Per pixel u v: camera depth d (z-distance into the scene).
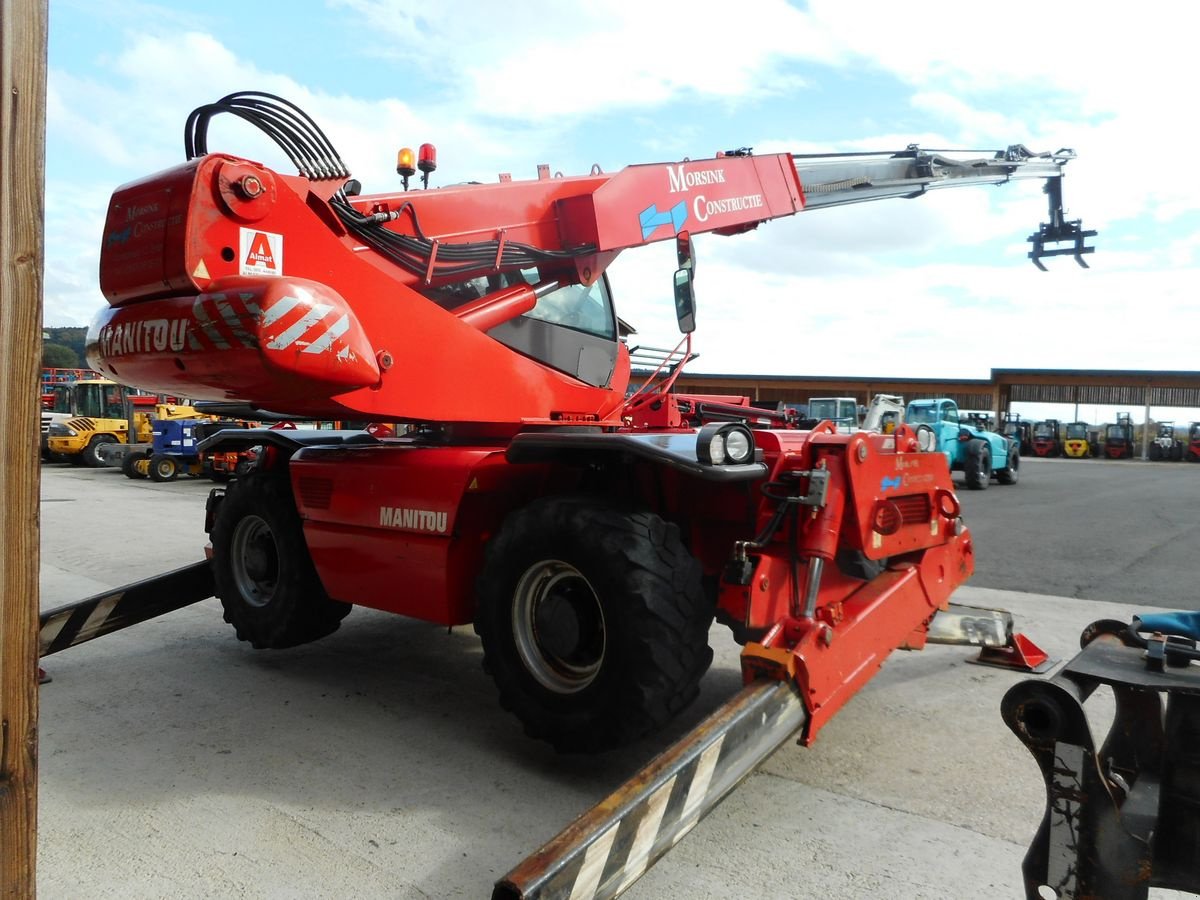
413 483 3.66
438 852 2.71
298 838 2.80
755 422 6.34
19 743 1.48
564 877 1.86
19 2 1.41
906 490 3.56
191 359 3.02
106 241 3.22
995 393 41.47
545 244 4.30
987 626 4.49
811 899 2.44
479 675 4.60
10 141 1.40
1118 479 21.92
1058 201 10.55
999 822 2.92
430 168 4.12
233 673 4.62
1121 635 2.19
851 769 3.36
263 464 4.89
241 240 3.05
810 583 2.98
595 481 3.57
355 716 3.95
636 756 3.47
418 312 3.53
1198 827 1.79
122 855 2.69
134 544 9.02
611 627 2.96
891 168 7.35
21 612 1.47
